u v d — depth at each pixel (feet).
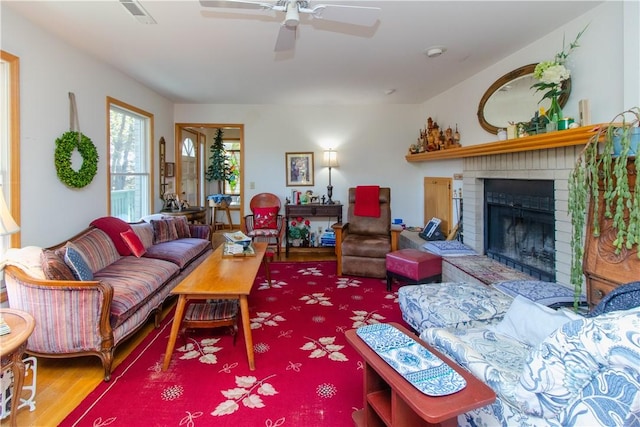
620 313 3.49
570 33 8.57
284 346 8.09
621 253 5.88
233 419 5.59
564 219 8.52
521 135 9.37
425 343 5.12
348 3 7.57
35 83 8.63
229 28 8.89
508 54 10.90
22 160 8.24
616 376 3.13
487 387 3.96
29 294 6.75
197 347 8.09
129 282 8.48
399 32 9.17
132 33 9.20
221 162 25.54
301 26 8.79
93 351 6.78
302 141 18.70
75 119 10.17
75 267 7.23
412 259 11.30
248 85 14.53
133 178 14.40
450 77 13.42
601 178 6.30
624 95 6.96
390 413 4.53
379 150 18.86
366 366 4.93
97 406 5.93
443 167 15.98
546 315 5.39
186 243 13.05
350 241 13.93
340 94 16.25
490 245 12.30
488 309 6.86
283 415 5.70
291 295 11.66
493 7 7.84
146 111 14.85
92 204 11.09
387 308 10.45
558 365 3.52
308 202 18.49
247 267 8.95
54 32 9.12
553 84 8.39
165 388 6.46
